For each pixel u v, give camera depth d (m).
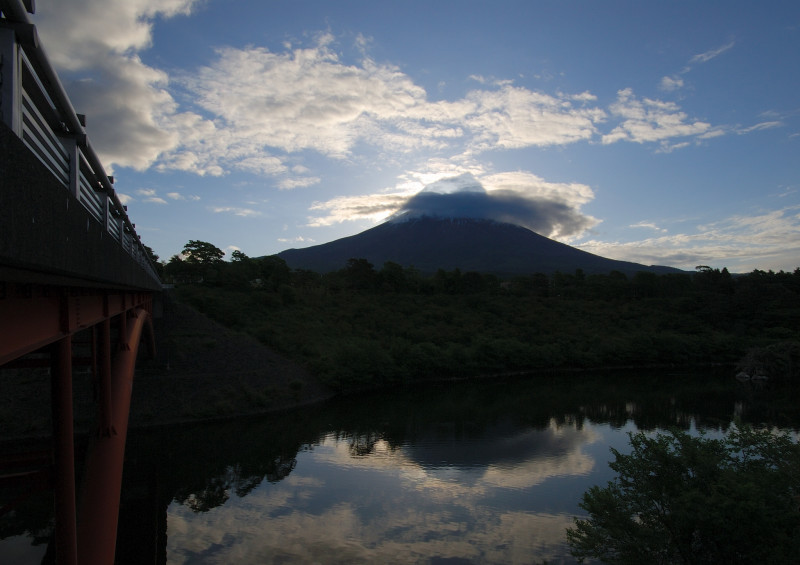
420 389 63.56
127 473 32.66
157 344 49.81
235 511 27.11
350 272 109.56
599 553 16.33
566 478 32.34
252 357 56.94
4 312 5.46
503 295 119.69
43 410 38.88
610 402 56.53
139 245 21.83
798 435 42.44
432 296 107.44
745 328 101.38
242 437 40.88
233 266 87.31
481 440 40.81
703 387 67.12
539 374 77.00
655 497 15.71
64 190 5.18
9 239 3.52
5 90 4.89
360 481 31.64
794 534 13.09
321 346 66.12
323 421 46.44
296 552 22.73
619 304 118.25
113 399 14.53
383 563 21.83
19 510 26.12
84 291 9.92
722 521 13.35
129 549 22.92
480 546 23.41
